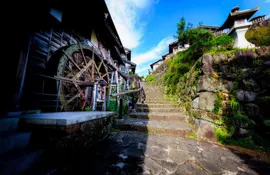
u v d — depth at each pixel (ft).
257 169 4.90
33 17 6.81
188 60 19.08
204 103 9.00
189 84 12.15
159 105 16.31
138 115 12.81
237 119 7.87
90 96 15.46
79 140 4.98
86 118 5.16
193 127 9.89
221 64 9.32
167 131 9.26
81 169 4.36
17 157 3.08
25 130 4.30
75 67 13.17
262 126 7.49
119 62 34.27
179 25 25.76
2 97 5.16
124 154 5.76
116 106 14.10
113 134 9.00
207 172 4.58
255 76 8.61
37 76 8.98
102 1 10.88
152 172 4.41
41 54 9.38
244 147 7.10
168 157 5.67
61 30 11.62
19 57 5.79
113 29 20.31
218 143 7.70
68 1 9.92
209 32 19.83
